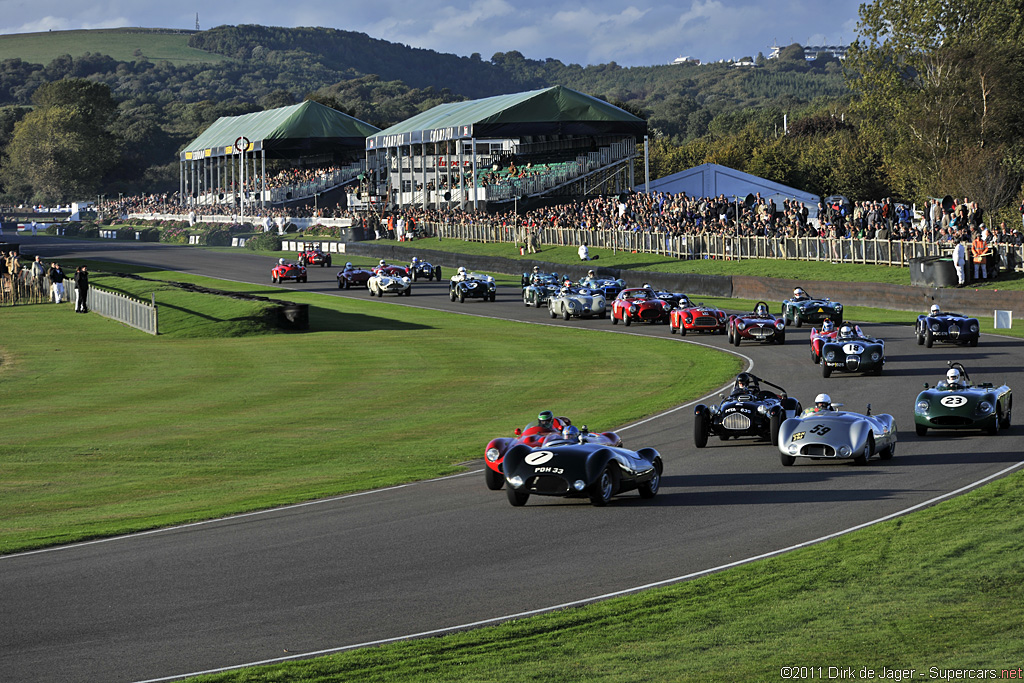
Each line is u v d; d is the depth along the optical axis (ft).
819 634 48.88
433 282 357.61
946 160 354.13
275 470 106.22
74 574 64.75
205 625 53.42
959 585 54.90
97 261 455.63
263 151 646.74
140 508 89.04
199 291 289.53
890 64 416.26
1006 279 232.73
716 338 204.54
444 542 69.46
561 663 46.47
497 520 75.66
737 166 612.70
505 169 498.28
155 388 172.65
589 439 82.43
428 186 549.54
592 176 490.90
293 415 142.82
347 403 151.43
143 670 47.26
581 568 61.82
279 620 53.88
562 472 77.77
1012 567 57.41
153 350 220.43
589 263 349.61
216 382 176.55
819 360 160.66
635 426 120.06
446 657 47.57
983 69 370.94
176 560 67.46
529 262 357.20
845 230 295.89
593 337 214.69
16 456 118.11
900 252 261.85
